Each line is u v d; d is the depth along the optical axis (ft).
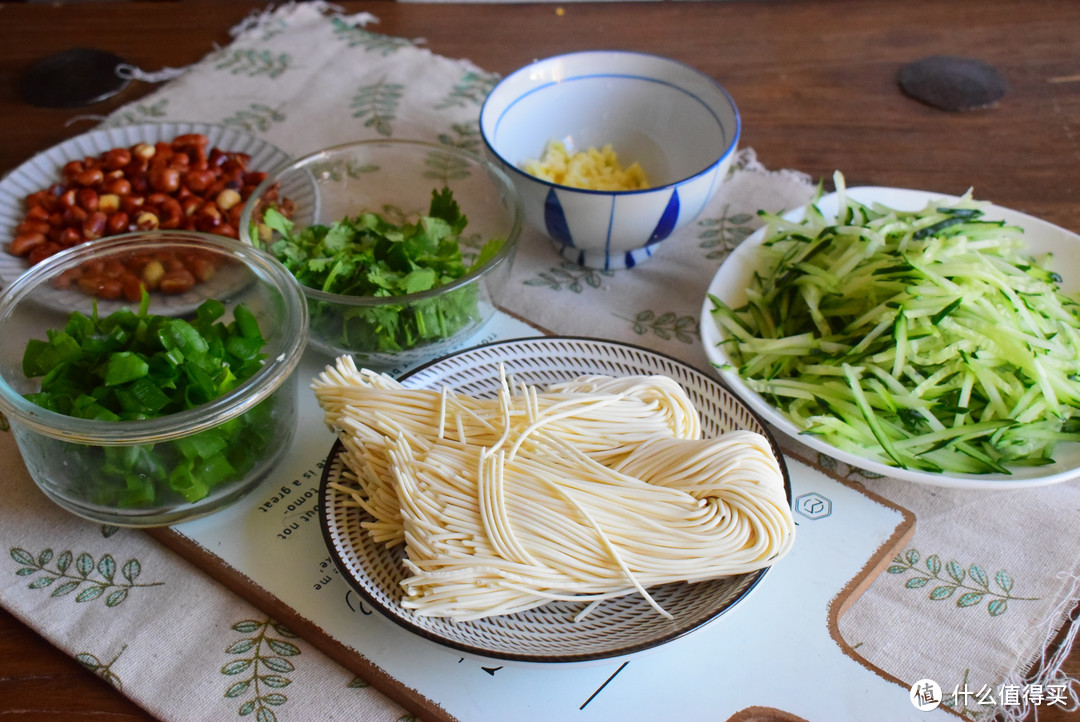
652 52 5.03
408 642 2.43
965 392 2.91
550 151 4.06
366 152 3.81
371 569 2.45
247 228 3.28
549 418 2.59
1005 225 3.44
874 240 3.20
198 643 2.49
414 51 5.14
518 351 3.07
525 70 3.92
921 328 2.97
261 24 5.39
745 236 3.92
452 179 3.83
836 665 2.37
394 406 2.65
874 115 4.52
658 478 2.53
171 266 3.14
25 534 2.80
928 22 5.17
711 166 3.37
